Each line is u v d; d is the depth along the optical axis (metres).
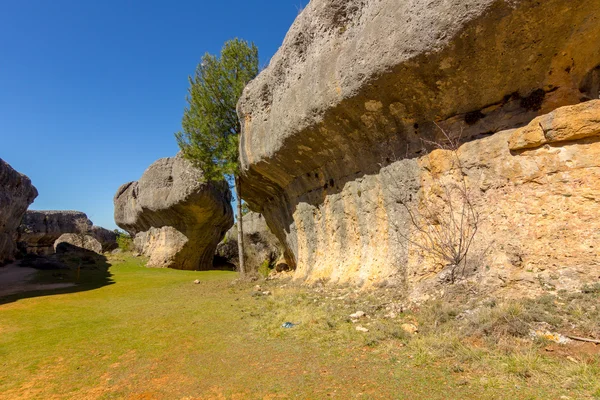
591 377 3.46
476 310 5.45
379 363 4.53
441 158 7.35
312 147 10.38
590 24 5.45
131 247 34.19
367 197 9.41
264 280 14.36
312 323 6.57
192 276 19.92
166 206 25.25
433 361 4.38
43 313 9.35
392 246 8.49
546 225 5.79
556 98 6.08
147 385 4.53
